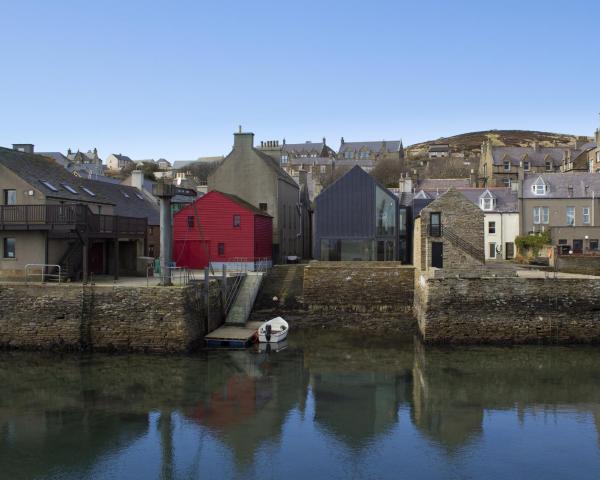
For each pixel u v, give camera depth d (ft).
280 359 91.20
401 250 150.92
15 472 54.34
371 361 90.74
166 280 96.32
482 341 101.96
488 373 84.74
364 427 65.41
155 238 161.07
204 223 139.23
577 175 174.50
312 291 123.85
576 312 102.17
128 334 93.04
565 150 279.28
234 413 68.74
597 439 62.64
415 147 619.67
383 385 79.10
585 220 167.53
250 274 127.34
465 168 359.66
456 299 102.58
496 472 55.26
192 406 70.69
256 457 57.98
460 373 84.69
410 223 151.12
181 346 92.22
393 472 55.26
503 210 171.01
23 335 93.91
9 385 77.15
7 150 115.24
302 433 63.67
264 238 147.13
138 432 63.21
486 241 171.42
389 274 123.24
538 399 74.28
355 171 141.59
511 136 604.49
